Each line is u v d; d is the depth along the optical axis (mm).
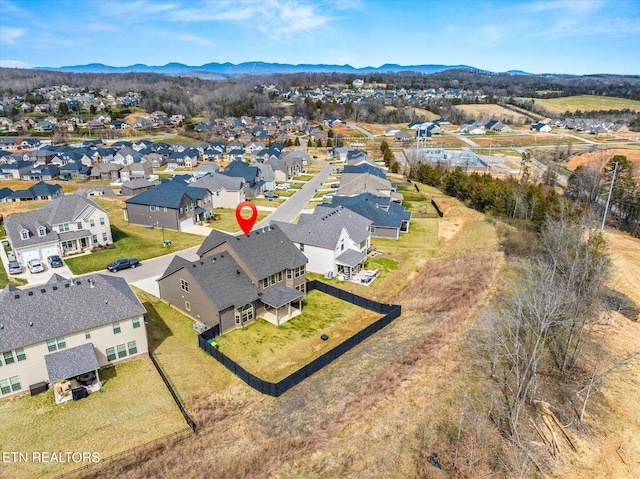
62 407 27109
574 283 38094
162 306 40656
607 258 43844
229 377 30781
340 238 48250
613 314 41000
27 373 28047
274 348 34656
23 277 46469
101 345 30719
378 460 23797
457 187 85438
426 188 96188
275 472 22703
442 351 33469
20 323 28094
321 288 45500
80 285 31766
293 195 89625
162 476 22469
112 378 30125
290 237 50156
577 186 83938
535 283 34844
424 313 40562
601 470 24578
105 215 55906
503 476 23375
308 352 34344
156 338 35406
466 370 31391
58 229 52688
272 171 98438
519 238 55094
